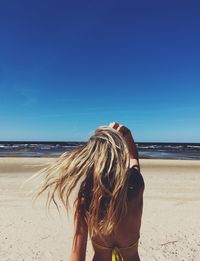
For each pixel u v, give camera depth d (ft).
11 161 97.45
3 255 18.61
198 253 19.17
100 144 6.33
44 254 18.83
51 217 27.45
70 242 21.02
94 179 6.07
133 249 6.54
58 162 6.52
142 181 6.60
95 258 6.51
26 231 23.44
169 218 27.84
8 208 31.14
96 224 6.11
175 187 46.03
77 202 6.31
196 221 26.86
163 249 19.81
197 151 222.89
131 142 7.39
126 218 6.31
